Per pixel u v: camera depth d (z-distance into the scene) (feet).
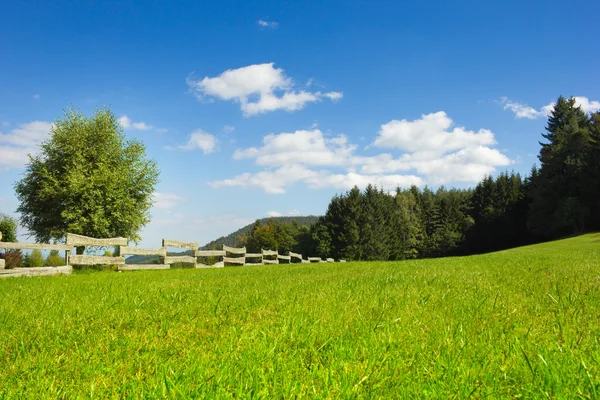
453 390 7.93
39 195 117.60
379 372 8.93
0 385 8.73
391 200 327.26
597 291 19.45
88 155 125.59
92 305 18.85
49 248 48.67
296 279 31.40
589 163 213.87
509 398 7.71
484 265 41.14
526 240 277.44
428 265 45.27
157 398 7.63
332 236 269.85
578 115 276.62
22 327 14.44
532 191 247.50
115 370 9.56
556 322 13.26
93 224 117.60
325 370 9.02
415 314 15.11
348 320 14.25
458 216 307.37
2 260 42.34
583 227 215.10
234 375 8.70
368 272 37.52
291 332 12.17
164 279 35.22
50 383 8.71
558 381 8.16
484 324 13.41
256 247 370.53
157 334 13.07
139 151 133.80
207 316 15.79
